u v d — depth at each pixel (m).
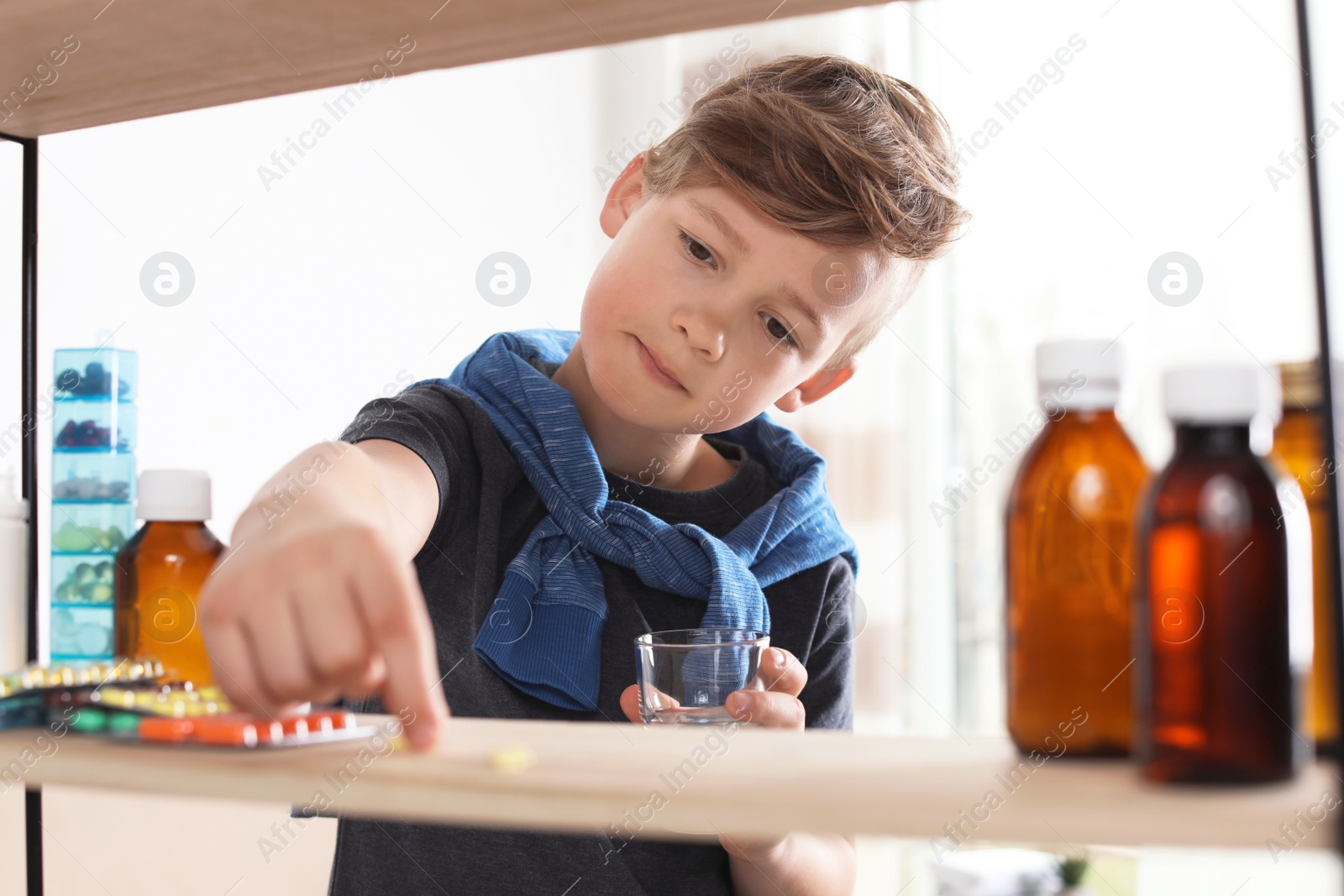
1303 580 0.36
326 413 2.05
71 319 1.48
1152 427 2.78
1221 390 0.36
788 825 0.33
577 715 0.86
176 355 1.67
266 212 1.90
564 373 0.97
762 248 0.79
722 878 0.89
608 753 0.41
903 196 0.85
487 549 0.87
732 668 0.61
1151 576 0.36
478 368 0.99
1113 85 2.94
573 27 0.64
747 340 0.82
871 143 0.84
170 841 1.32
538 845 0.85
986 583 3.16
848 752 0.41
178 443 1.67
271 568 0.43
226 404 1.78
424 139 2.44
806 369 0.86
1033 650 0.41
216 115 1.78
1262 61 2.76
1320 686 0.41
